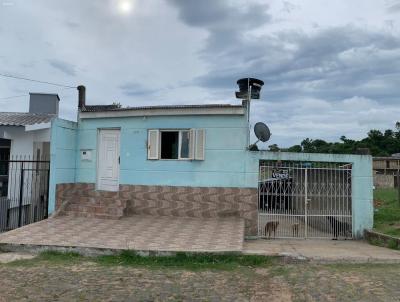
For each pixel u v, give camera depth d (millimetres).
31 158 15281
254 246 10719
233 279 7703
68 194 14227
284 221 12727
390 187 31844
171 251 9227
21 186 13750
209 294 6750
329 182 12719
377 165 42438
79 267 8508
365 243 11711
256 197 12688
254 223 12578
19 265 8641
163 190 13398
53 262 8898
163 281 7492
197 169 13141
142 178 13664
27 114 18125
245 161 12820
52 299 6414
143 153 13727
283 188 12695
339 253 9781
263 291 6938
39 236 10539
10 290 6883
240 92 13156
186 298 6523
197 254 9148
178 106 13359
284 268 8617
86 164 14594
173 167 13359
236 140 12906
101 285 7191
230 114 12891
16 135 15289
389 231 11680
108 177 14398
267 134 13164
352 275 7910
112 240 10219
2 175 15398
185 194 13180
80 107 15695
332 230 12594
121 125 14117
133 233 11008
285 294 6758
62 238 10375
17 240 10117
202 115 13180
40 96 19891
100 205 13469
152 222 12438
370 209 12445
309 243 11578
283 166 12789
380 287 7027
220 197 12898
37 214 14992
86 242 10000
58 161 13703
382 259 9188
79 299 6422
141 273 8039
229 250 9258
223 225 11930
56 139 13594
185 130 13383
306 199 12594
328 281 7500
